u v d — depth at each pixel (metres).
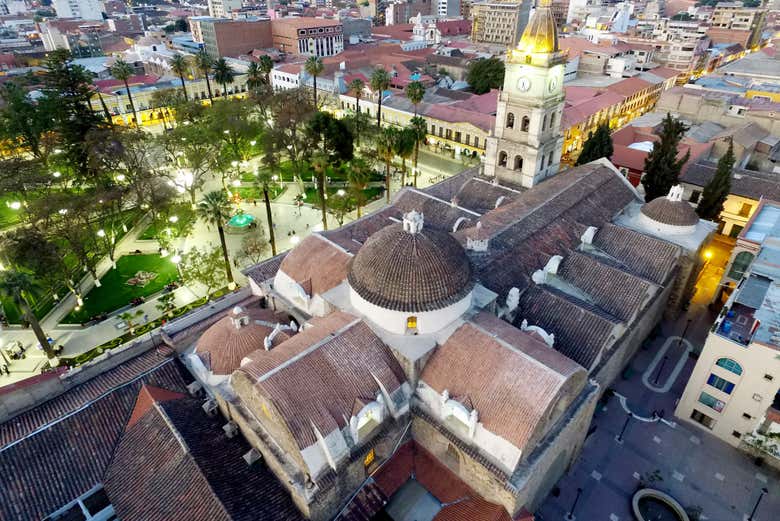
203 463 35.78
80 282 71.38
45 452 36.91
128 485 36.56
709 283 70.19
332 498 34.69
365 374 36.25
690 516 40.88
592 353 42.25
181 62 134.00
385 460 38.62
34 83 141.25
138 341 47.25
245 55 193.25
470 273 39.12
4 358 56.25
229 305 53.34
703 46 181.75
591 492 43.12
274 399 32.38
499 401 33.91
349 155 98.69
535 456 34.03
